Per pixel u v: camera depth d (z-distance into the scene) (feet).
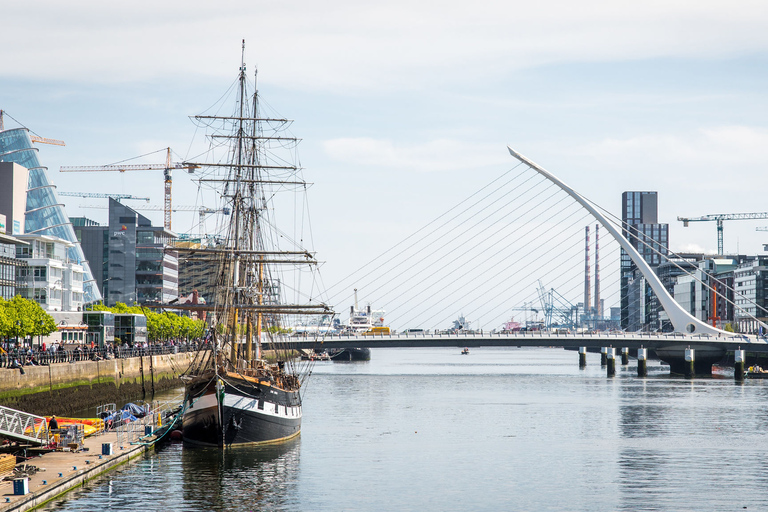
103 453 252.83
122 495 222.07
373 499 231.50
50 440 263.90
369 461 287.07
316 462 281.74
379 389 606.14
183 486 236.63
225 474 254.06
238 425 291.99
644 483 255.70
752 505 229.04
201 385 288.92
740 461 293.84
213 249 364.58
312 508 220.64
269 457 284.20
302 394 558.56
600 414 437.99
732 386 645.10
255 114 392.27
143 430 305.53
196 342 652.07
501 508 223.92
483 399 524.52
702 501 232.94
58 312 586.45
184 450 286.46
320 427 376.07
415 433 359.25
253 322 396.57
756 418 419.13
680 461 294.05
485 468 278.05
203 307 359.46
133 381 462.60
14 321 442.09
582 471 274.36
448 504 227.20
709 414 437.99
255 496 230.07
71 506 208.54
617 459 297.33
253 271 387.34
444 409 460.55
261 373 333.42
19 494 196.95
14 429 246.47
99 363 410.72
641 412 448.24
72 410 369.71
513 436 353.92
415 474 266.16
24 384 327.88
